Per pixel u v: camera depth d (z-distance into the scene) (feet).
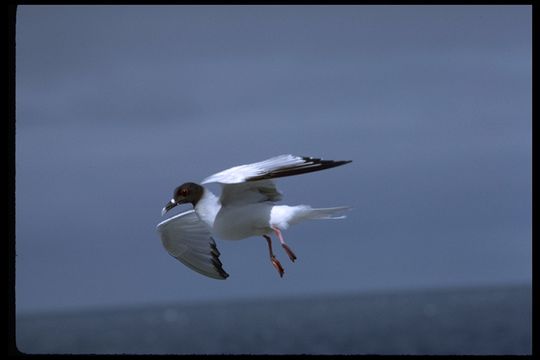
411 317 318.24
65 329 419.54
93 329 393.91
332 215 34.83
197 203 37.11
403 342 172.76
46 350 220.84
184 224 41.60
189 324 377.50
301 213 34.78
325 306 635.25
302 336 212.02
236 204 36.01
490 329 195.72
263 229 35.91
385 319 310.86
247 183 35.40
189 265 42.37
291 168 32.60
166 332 297.94
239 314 532.73
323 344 179.83
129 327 390.42
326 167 32.30
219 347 188.96
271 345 184.96
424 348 155.94
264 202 35.81
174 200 37.19
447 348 153.28
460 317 282.36
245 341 203.62
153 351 189.78
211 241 41.63
